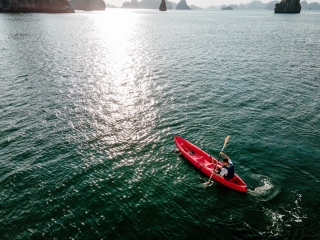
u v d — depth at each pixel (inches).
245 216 496.1
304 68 1510.8
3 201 516.7
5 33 2736.2
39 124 829.2
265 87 1192.2
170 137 776.3
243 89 1166.3
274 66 1558.8
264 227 470.3
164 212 501.4
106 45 2313.0
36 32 2952.8
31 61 1603.1
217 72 1434.5
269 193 554.9
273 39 2694.4
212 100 1042.7
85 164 642.2
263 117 898.1
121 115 906.7
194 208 514.9
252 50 2069.4
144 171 625.3
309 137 771.4
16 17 4682.6
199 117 898.7
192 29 3838.6
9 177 584.7
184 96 1083.3
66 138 754.8
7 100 999.6
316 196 543.5
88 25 4207.7
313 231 459.5
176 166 649.0
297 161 660.1
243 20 6166.3
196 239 442.9
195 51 2023.9
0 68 1419.8
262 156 682.8
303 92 1127.6
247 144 737.6
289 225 473.1
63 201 522.0
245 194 554.9
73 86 1181.7
